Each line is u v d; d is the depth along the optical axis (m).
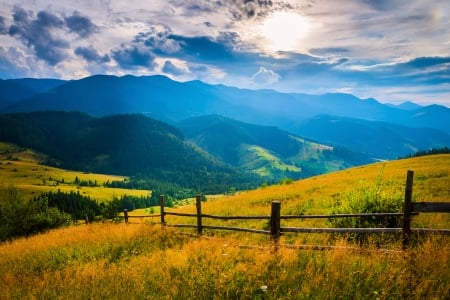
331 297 5.81
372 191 10.93
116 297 6.82
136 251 12.08
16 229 32.44
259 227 14.91
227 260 8.32
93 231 18.25
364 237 9.23
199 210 13.34
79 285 7.99
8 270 10.93
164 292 6.90
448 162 41.72
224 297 6.43
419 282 6.14
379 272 6.61
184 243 12.00
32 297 7.44
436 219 10.84
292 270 7.15
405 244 7.94
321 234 10.78
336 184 29.78
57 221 35.75
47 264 11.38
